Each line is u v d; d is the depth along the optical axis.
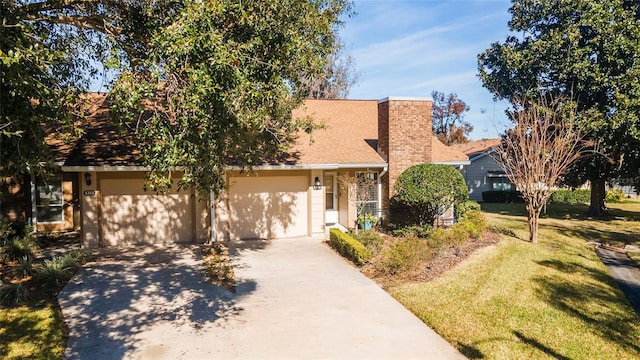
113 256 12.91
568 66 20.59
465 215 16.81
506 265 12.03
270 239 15.84
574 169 22.66
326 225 17.44
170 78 7.48
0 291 8.66
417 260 11.90
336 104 21.16
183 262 12.31
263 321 8.02
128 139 8.93
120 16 9.45
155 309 8.58
